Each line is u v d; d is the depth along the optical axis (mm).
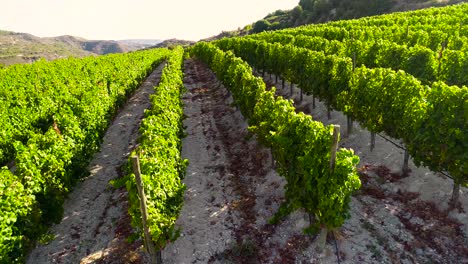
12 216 8805
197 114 24797
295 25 103500
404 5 69188
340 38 32688
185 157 17266
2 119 16766
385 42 21375
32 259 10555
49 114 20172
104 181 15266
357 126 16641
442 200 10727
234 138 19266
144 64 41500
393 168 12844
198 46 61469
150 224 8477
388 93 12594
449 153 9523
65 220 12484
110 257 10422
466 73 15422
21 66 38531
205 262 9992
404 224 10242
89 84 26047
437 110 9969
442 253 9148
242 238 10781
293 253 9867
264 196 12812
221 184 14242
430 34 23750
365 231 10172
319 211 8898
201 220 11906
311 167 9047
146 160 10117
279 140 10336
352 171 8602
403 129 11648
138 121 23766
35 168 11000
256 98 16312
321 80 17578
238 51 40656
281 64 24766
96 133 16781
